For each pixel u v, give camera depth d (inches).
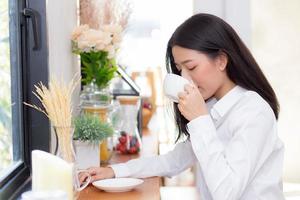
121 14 98.2
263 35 126.0
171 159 69.1
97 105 79.0
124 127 91.9
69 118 51.8
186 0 135.5
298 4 124.7
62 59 80.4
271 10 125.0
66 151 51.5
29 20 68.9
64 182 45.6
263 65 127.1
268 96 59.2
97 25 97.3
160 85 145.3
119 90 110.1
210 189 51.9
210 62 55.7
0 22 62.6
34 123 70.1
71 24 90.9
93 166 68.6
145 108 139.9
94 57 87.7
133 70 153.6
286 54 126.5
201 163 52.9
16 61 68.1
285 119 128.0
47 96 51.6
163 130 132.6
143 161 68.4
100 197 56.7
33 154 46.3
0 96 61.5
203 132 53.7
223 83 59.0
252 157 51.7
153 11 146.6
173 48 56.8
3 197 53.8
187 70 56.2
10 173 60.3
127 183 61.5
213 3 117.9
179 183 117.1
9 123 66.4
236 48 57.2
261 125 53.7
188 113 55.1
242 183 50.7
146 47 151.0
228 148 53.2
